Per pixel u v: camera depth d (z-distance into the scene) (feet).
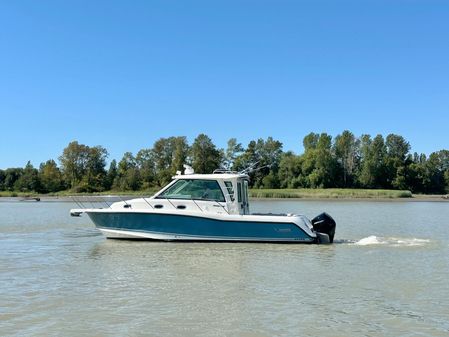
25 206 184.44
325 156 413.18
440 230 79.97
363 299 32.17
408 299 32.35
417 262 46.34
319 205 188.85
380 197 304.91
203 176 59.52
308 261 46.57
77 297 32.40
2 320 27.45
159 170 387.75
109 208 60.29
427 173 446.19
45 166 414.82
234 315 28.48
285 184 414.41
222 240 57.88
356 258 48.42
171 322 27.17
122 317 28.04
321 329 26.17
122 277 38.81
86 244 58.13
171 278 38.45
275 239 57.72
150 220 58.65
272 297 32.53
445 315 28.81
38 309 29.63
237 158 381.81
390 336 25.21
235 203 59.21
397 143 452.35
